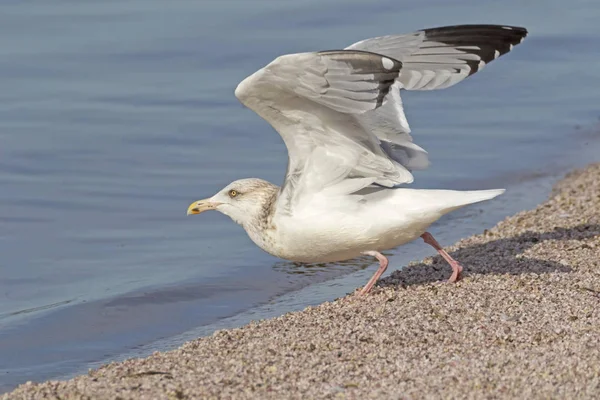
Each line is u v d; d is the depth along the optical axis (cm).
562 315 1020
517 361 884
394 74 873
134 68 2122
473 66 1048
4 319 1217
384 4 2506
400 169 1050
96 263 1408
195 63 2142
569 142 1886
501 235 1350
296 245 1072
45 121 1883
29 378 1045
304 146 1026
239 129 1888
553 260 1213
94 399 834
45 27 2291
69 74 2083
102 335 1168
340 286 1298
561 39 2375
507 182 1708
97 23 2327
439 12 2464
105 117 1912
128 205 1606
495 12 2509
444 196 1035
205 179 1692
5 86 2014
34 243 1470
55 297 1293
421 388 832
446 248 1317
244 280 1341
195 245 1473
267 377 880
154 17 2373
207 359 940
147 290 1304
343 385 852
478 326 998
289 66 899
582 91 2133
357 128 1007
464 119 2002
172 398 834
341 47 2172
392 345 955
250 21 2348
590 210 1443
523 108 2059
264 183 1109
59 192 1641
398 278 1189
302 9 2439
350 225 1042
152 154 1784
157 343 1141
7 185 1658
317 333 1003
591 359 881
